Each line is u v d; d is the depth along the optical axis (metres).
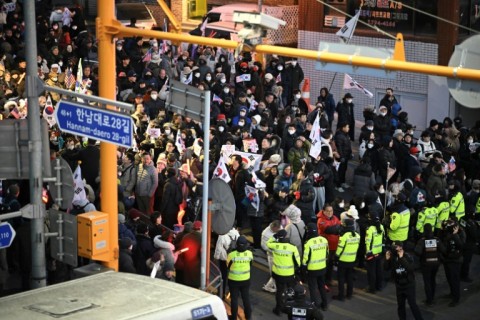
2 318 9.16
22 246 17.81
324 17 34.94
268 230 20.14
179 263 17.70
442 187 23.75
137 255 17.98
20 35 32.91
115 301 9.57
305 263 19.38
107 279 10.34
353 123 30.73
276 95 31.14
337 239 20.62
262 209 22.58
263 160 25.05
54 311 9.29
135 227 19.27
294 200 22.08
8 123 13.05
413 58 32.53
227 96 29.31
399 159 26.64
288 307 16.59
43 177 13.28
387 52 11.17
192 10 36.06
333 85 35.00
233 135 25.88
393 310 20.11
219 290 16.59
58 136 24.02
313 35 35.34
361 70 11.34
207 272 16.12
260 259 22.36
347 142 27.61
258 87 31.61
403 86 32.78
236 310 18.33
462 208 22.72
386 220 21.72
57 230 13.86
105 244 13.78
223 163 21.00
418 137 32.78
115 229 14.00
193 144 23.86
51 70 27.58
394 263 19.05
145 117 25.70
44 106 25.14
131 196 22.23
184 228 18.11
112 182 13.91
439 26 31.70
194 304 9.52
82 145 23.59
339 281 20.31
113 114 12.62
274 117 29.75
